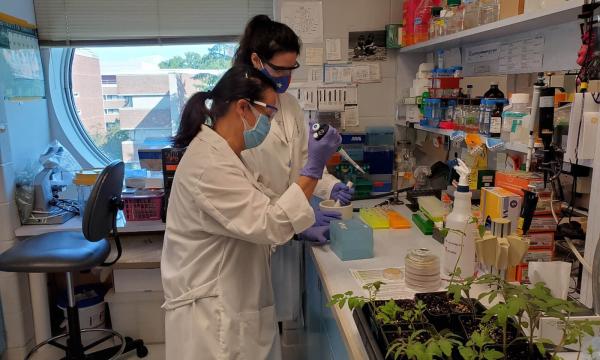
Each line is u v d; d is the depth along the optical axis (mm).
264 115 1361
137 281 2756
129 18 2891
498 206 1331
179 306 1394
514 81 1846
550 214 1311
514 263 1148
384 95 2752
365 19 2670
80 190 2771
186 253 1386
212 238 1355
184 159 1329
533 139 1365
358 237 1587
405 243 1745
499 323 795
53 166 2805
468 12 1893
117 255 2557
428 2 2369
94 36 2912
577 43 1473
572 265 1320
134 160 3189
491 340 793
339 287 1347
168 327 1439
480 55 2102
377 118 2771
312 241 1773
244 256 1437
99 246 2291
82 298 2826
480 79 2082
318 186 2043
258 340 1488
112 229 2334
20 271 2088
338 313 1186
